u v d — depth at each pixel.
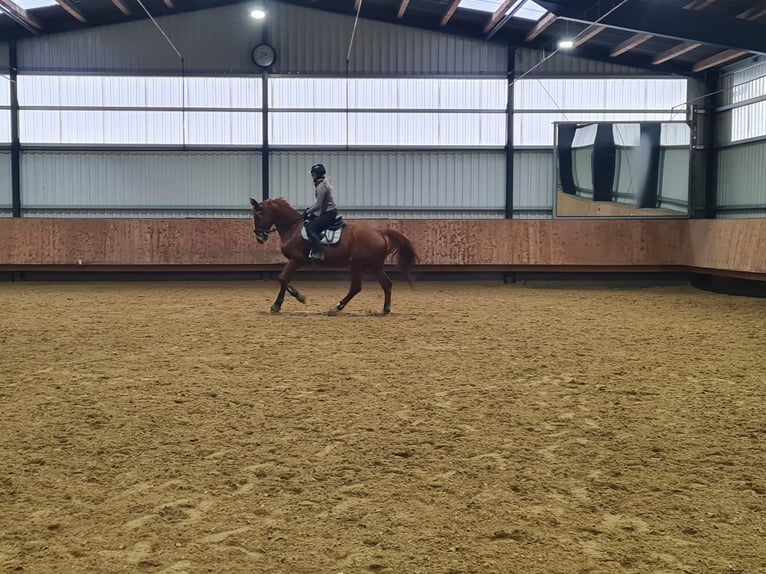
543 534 3.02
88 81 19.08
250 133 19.39
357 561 2.74
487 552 2.83
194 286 16.30
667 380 6.21
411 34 19.42
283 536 2.96
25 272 17.36
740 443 4.37
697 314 11.59
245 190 19.50
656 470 3.86
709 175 19.92
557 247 17.77
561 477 3.73
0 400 5.23
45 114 19.03
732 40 13.32
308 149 19.45
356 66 19.42
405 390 5.67
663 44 18.19
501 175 19.81
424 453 4.10
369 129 19.59
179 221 17.50
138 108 19.14
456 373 6.36
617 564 2.74
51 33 18.83
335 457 4.01
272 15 19.22
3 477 3.64
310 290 15.52
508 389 5.76
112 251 17.30
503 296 14.60
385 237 10.71
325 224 10.55
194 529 3.03
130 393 5.47
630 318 10.89
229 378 6.04
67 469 3.78
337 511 3.24
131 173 19.30
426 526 3.08
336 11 19.28
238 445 4.22
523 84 19.64
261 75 19.25
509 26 18.73
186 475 3.70
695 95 19.80
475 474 3.76
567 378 6.23
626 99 19.77
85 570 2.65
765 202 18.00
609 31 17.81
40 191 19.20
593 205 18.56
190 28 19.12
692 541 2.97
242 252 17.55
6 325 9.29
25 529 3.02
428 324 9.71
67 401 5.21
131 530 3.02
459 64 19.52
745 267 15.14
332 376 6.16
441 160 19.72
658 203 18.58
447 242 17.75
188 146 19.25
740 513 3.28
